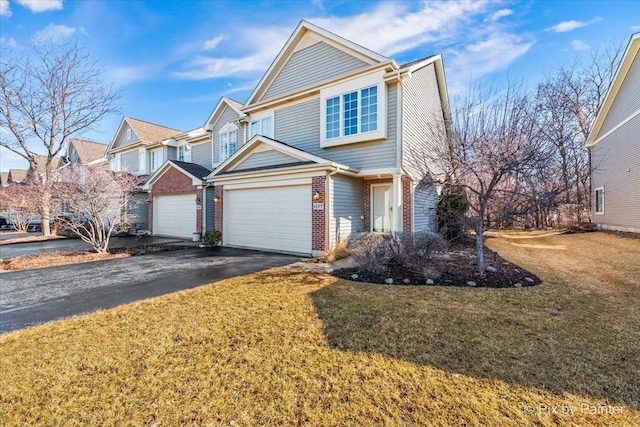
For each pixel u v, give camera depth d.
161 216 17.97
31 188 18.22
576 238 13.84
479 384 2.94
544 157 6.58
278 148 11.56
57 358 3.55
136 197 20.11
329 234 10.13
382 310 4.89
